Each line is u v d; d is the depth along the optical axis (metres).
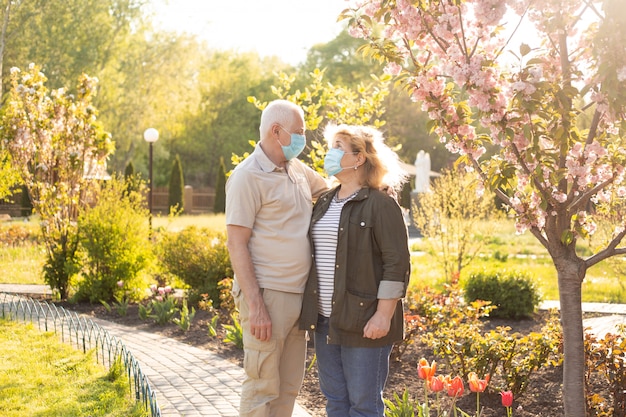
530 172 3.59
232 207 3.63
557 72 3.66
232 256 3.63
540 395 5.82
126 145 37.91
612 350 5.05
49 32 34.00
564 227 3.72
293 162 3.88
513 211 3.94
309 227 3.73
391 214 3.51
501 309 9.95
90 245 10.83
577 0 3.42
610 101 3.23
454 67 3.46
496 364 5.74
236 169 3.72
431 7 3.71
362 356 3.53
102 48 35.78
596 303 11.20
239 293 3.73
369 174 3.62
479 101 3.42
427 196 14.60
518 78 3.40
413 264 16.64
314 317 3.64
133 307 10.52
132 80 37.72
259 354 3.67
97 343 7.21
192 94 40.62
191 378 6.29
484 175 3.80
